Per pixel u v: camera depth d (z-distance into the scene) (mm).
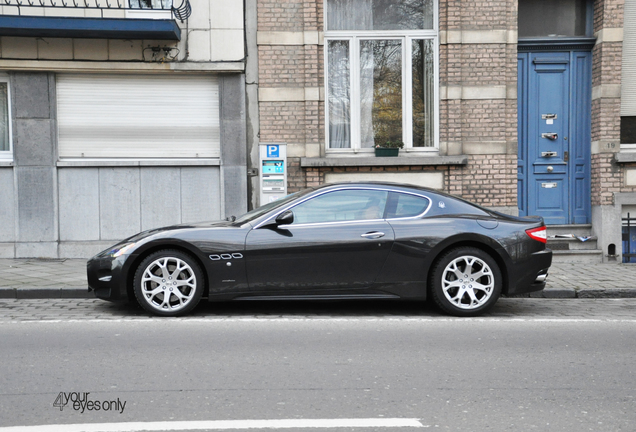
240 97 11125
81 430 3494
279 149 10586
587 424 3656
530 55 11570
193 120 11242
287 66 11156
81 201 11039
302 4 11117
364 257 6605
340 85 11688
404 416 3754
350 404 3955
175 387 4270
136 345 5402
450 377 4547
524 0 11570
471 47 11195
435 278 6703
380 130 11734
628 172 11203
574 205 11617
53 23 10023
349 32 11602
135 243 6613
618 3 11102
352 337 5754
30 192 10883
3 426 3553
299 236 6578
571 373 4676
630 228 11297
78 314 6809
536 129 11602
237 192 11188
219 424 3594
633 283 8758
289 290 6590
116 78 11078
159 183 11148
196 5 10930
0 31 10188
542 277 6898
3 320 6426
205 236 6551
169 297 6609
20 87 10797
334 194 6809
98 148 11102
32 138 10844
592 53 11523
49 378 4465
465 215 6828
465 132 11266
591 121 11547
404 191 6898
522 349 5371
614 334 5953
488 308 6742
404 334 5891
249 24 11086
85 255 10969
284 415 3748
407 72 11648
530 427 3600
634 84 11352
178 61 10914
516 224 6855
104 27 10109
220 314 6824
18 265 10070
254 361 4922
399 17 11656
